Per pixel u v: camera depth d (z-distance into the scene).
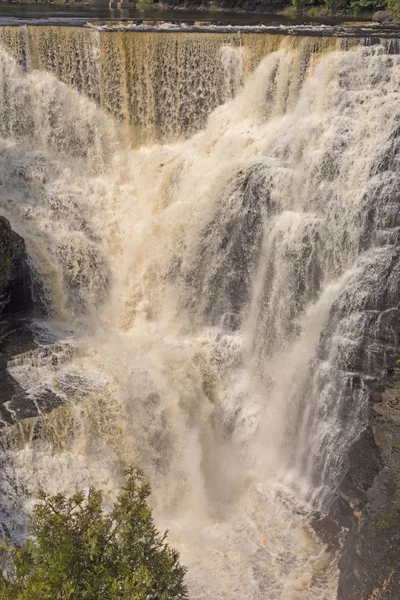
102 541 13.37
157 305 28.42
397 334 23.08
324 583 20.19
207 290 27.67
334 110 28.09
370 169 25.48
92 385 24.17
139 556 13.38
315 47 29.12
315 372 24.08
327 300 24.88
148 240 29.27
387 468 19.95
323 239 25.75
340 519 21.55
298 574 20.48
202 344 26.88
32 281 27.81
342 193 25.91
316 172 26.70
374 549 17.98
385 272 23.73
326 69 28.47
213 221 27.83
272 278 26.44
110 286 29.27
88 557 12.98
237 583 20.27
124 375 24.69
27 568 12.78
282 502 23.22
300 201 26.94
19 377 24.47
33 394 23.61
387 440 20.48
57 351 25.80
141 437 23.75
